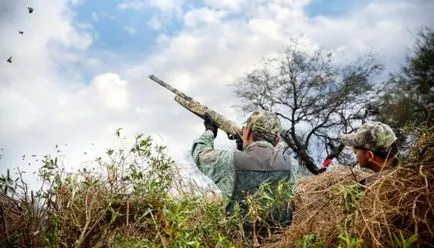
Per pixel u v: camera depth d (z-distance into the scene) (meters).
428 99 25.09
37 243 2.98
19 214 3.09
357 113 27.62
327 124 27.92
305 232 3.00
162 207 3.32
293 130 27.00
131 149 3.44
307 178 4.36
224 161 3.70
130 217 3.33
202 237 3.03
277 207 3.24
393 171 2.87
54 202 3.15
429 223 2.74
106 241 3.17
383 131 3.54
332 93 28.16
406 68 27.38
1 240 2.94
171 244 2.88
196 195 3.63
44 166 3.21
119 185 3.38
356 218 2.71
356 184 2.84
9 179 3.09
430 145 2.92
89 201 3.25
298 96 28.53
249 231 3.40
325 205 3.10
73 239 3.10
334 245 2.83
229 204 3.62
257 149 3.73
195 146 3.91
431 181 2.80
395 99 25.52
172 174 3.58
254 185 3.63
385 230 2.72
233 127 4.11
